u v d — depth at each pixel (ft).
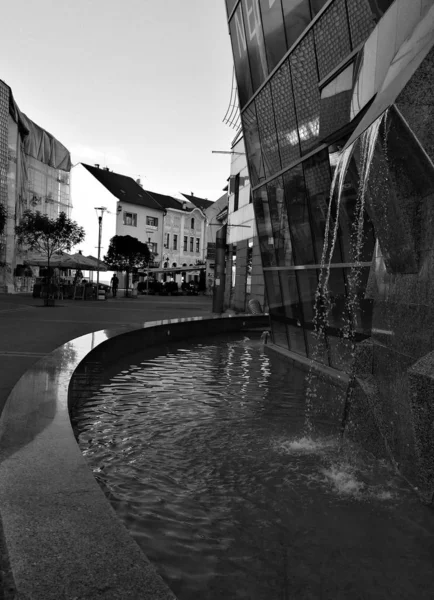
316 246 31.37
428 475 12.16
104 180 214.07
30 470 9.82
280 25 32.24
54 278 109.50
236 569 9.51
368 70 19.75
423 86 10.98
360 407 16.58
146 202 222.89
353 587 9.05
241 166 87.56
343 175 16.61
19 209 128.67
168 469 14.60
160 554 9.96
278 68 33.12
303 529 11.13
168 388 25.88
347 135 25.73
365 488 13.28
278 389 26.30
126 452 15.99
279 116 34.45
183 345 44.06
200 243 254.06
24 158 136.56
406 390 13.41
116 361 33.88
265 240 41.70
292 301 37.04
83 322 52.49
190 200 260.62
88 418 19.86
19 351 30.25
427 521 11.53
